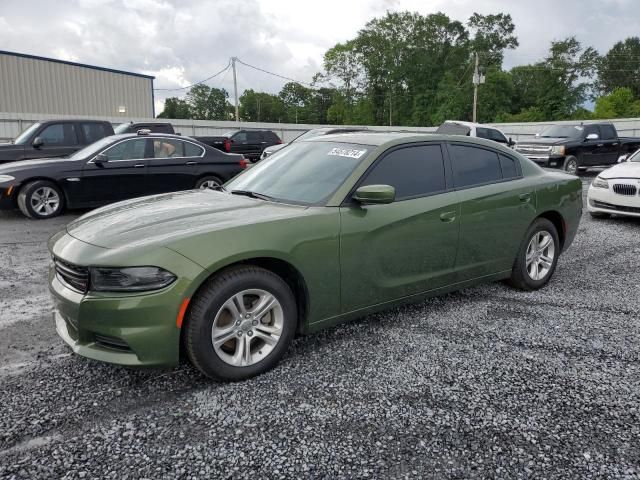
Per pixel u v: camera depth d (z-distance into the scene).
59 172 8.83
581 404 3.00
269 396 3.05
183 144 9.84
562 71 70.19
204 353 3.04
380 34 73.00
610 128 17.61
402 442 2.62
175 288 2.88
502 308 4.59
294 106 109.44
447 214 4.11
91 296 2.89
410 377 3.29
